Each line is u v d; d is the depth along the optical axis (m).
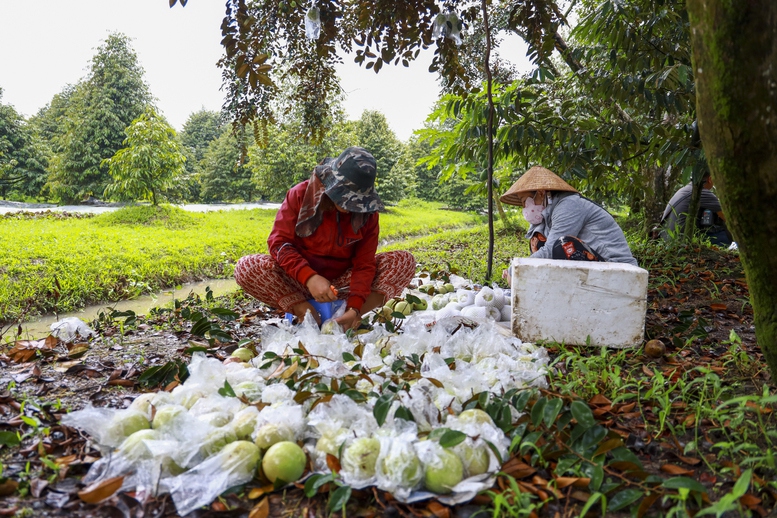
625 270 3.06
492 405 2.03
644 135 6.47
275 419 1.87
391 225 17.69
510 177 8.45
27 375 2.63
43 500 1.59
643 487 1.67
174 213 14.09
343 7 4.08
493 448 1.75
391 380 2.31
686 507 1.62
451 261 7.43
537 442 1.93
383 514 1.59
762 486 1.71
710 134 1.91
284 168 20.86
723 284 4.70
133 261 7.80
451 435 1.72
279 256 3.19
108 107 26.50
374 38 3.95
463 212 29.41
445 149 6.81
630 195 7.91
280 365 2.42
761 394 2.41
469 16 4.14
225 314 3.56
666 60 5.66
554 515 1.61
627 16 5.35
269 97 4.02
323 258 3.39
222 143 33.91
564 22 5.47
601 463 1.74
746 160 1.84
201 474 1.67
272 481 1.69
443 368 2.34
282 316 4.24
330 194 3.01
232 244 10.69
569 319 3.15
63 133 32.94
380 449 1.69
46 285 5.82
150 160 13.63
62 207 22.42
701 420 2.17
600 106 6.62
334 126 20.61
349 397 2.06
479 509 1.63
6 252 7.33
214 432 1.82
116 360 2.96
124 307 5.90
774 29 1.71
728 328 3.64
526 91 5.57
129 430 1.85
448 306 3.75
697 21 1.85
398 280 3.50
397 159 27.52
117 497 1.60
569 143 5.52
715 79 1.82
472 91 4.53
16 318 5.13
